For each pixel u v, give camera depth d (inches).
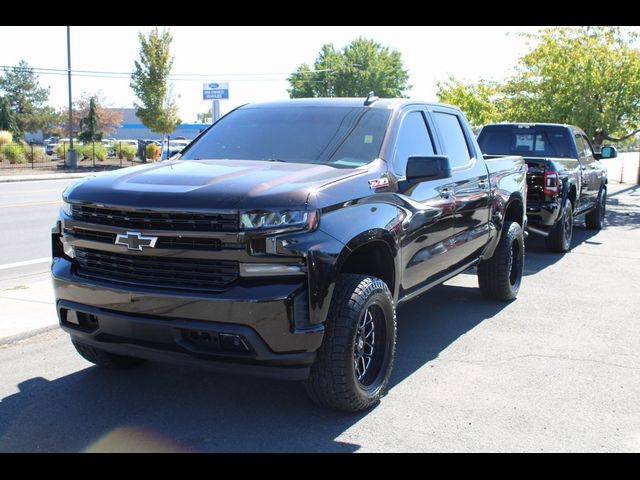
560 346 227.6
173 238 150.3
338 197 161.3
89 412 170.6
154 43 1624.0
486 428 162.6
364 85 3319.4
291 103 224.8
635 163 1763.0
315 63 3476.9
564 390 187.3
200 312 146.7
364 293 161.3
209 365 150.9
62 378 193.6
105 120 3102.9
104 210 158.1
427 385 190.5
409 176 185.6
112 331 159.2
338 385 159.2
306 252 148.0
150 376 196.1
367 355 173.0
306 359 150.9
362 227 163.6
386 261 181.3
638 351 222.4
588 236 512.7
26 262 379.2
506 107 800.9
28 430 159.9
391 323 176.9
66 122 3902.6
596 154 529.3
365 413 170.7
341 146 194.4
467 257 245.4
